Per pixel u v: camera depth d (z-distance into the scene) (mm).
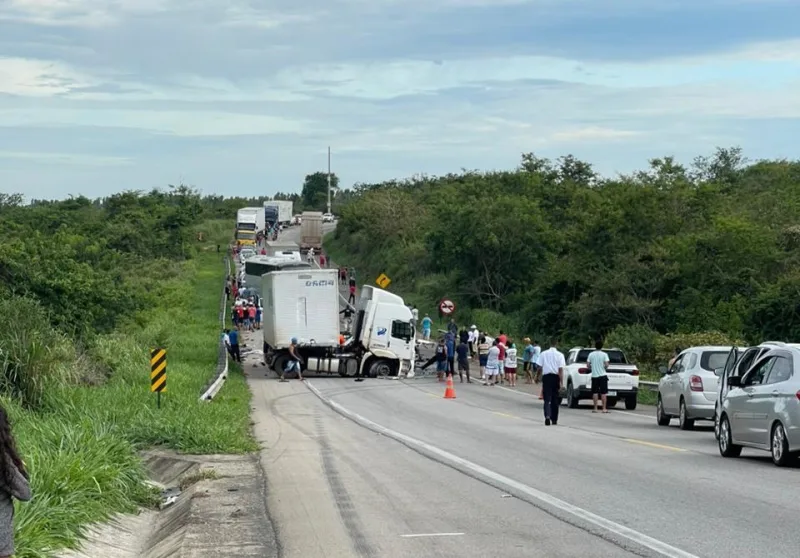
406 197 113938
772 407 16625
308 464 17922
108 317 40031
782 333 42188
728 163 87875
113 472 14109
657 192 57688
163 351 24844
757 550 9930
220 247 126750
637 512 12281
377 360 47812
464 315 70688
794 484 14562
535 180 84938
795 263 48469
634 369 32594
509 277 72688
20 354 21219
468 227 73062
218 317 72750
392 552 10305
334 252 118125
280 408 31938
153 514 14391
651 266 50781
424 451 19719
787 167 83125
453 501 13523
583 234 58875
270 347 49312
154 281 81562
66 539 10711
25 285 35938
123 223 103375
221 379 37312
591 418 28453
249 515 12703
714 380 24266
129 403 23891
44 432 15461
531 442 21141
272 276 47219
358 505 13367
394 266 94562
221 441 20109
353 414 29625
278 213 140625
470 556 9984
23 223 93000
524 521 11883
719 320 45406
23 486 6449
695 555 9734
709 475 15609
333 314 47250
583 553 9969
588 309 51656
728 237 49312
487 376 44562
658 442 21141
